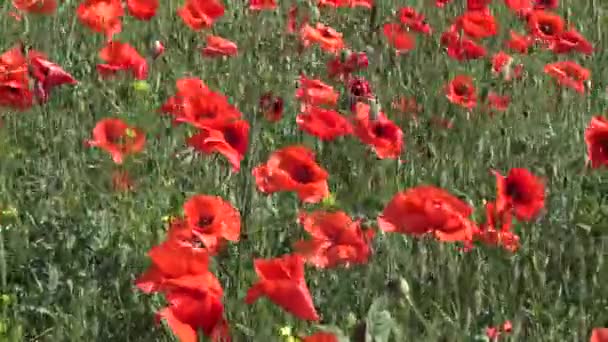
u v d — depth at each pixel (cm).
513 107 676
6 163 525
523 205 392
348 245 353
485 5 750
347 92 648
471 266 407
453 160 574
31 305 384
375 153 543
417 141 620
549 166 548
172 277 278
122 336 365
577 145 614
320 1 811
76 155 539
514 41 738
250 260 409
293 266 289
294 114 624
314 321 372
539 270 411
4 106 544
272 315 370
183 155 537
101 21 684
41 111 583
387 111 652
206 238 335
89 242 423
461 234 329
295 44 770
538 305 389
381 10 899
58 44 748
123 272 398
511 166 570
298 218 436
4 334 370
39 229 440
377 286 385
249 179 459
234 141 396
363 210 487
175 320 270
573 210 494
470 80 634
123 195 490
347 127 484
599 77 787
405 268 398
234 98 656
